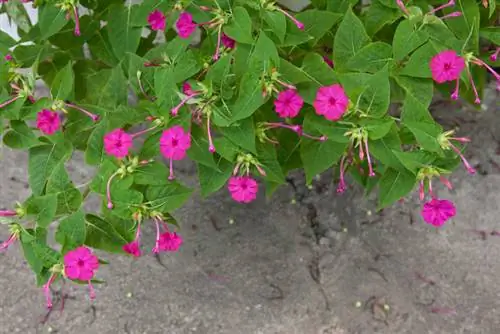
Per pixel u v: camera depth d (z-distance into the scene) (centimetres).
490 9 132
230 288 152
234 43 132
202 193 132
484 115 157
